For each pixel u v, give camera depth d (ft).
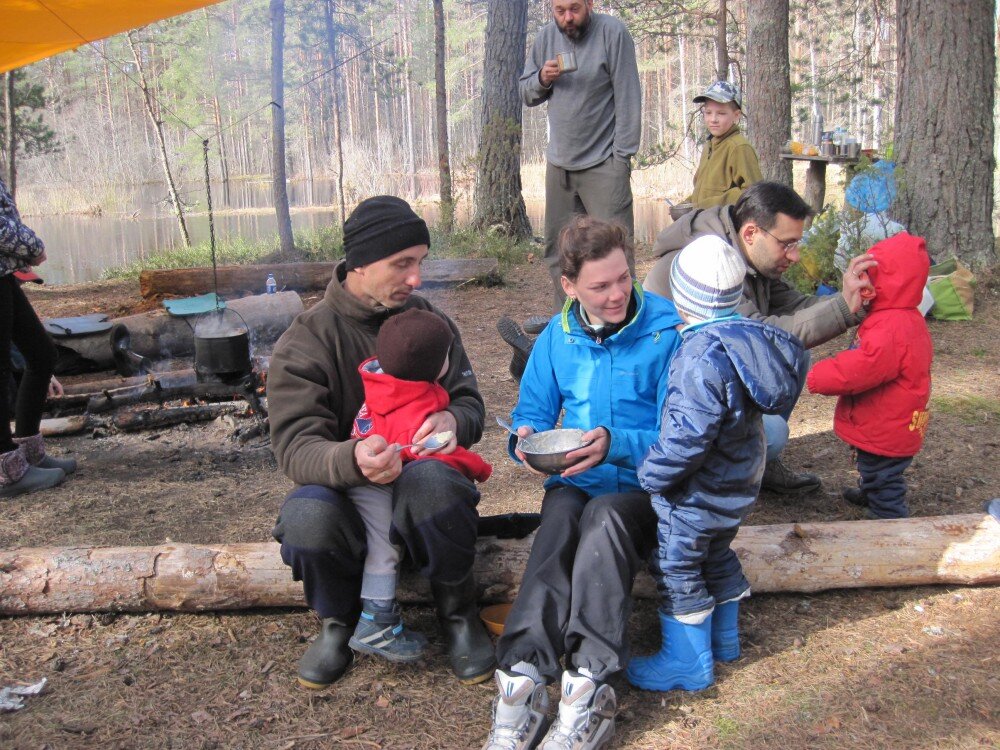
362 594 8.46
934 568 9.73
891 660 8.69
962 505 12.30
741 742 7.63
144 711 8.21
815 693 8.23
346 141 145.69
